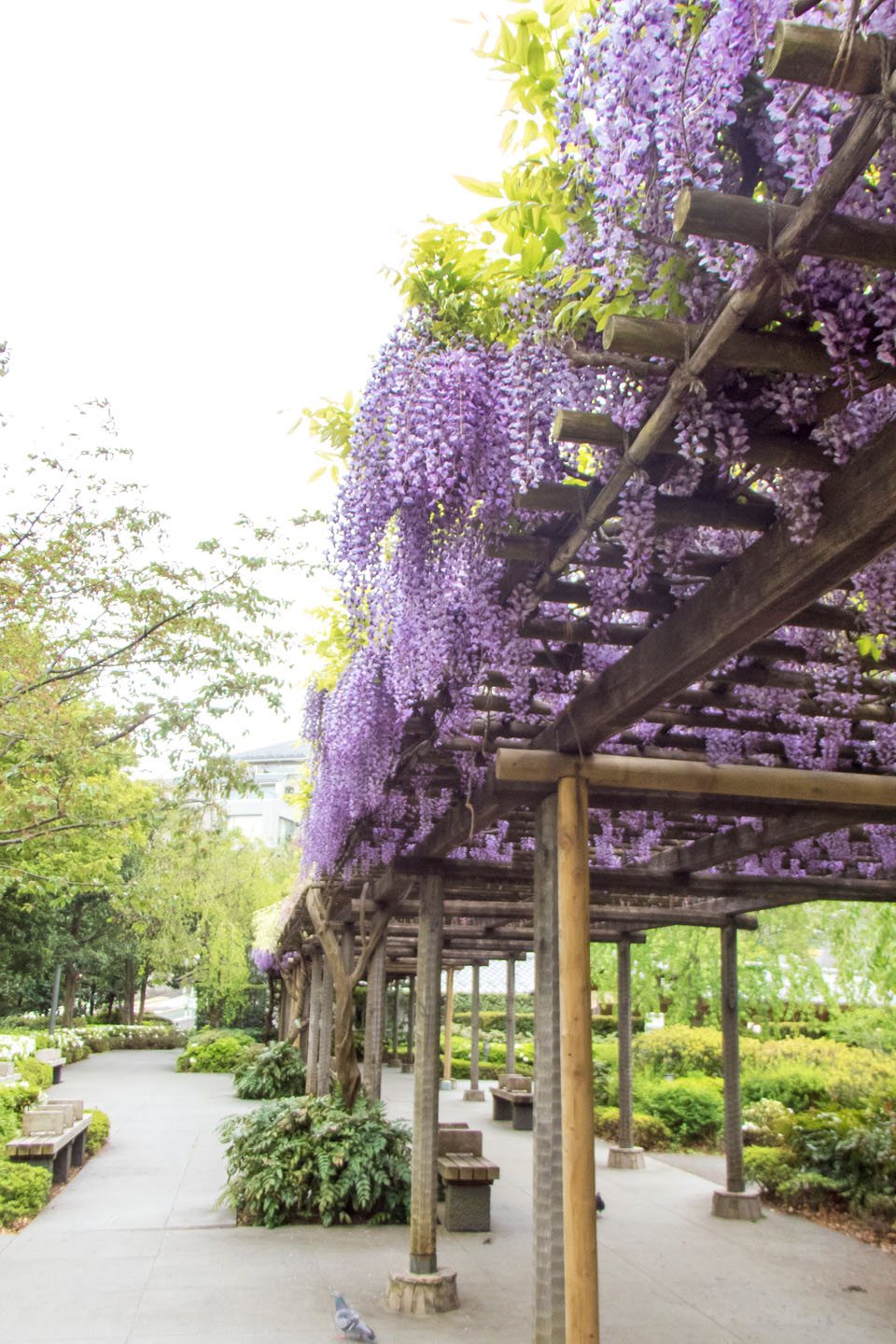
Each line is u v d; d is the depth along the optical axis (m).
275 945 14.21
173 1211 6.72
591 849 5.82
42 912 16.62
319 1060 9.91
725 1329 4.62
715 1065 11.84
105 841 8.66
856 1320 4.77
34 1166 7.06
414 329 2.35
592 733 2.91
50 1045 16.80
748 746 3.72
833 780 3.31
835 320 1.41
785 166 1.41
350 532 2.50
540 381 1.99
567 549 2.21
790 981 10.70
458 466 2.30
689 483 1.87
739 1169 7.18
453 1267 5.45
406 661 3.04
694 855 5.53
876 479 1.58
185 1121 11.20
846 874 5.77
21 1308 4.66
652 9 1.43
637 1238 6.45
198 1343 4.19
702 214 1.21
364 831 5.25
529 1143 10.22
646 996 12.76
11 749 6.75
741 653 2.71
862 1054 9.98
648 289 1.59
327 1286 5.05
